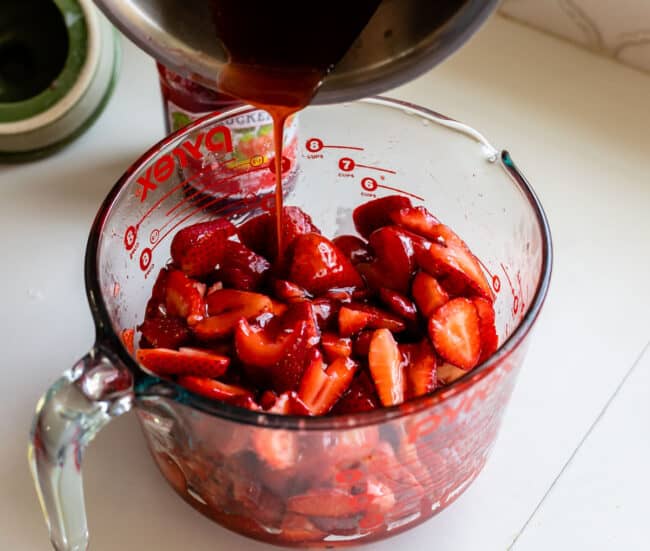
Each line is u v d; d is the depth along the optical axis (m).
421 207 0.72
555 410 0.67
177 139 0.64
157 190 0.66
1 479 0.64
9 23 0.82
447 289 0.67
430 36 0.55
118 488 0.64
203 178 0.69
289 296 0.66
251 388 0.62
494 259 0.68
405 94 0.86
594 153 0.82
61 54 0.82
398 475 0.56
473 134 0.65
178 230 0.70
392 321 0.65
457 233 0.71
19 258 0.75
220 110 0.68
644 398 0.68
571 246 0.76
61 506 0.55
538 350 0.70
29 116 0.79
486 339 0.65
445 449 0.56
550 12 0.90
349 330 0.65
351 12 0.57
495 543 0.62
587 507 0.63
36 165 0.81
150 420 0.56
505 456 0.65
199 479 0.58
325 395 0.61
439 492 0.59
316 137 0.71
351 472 0.55
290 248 0.68
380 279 0.68
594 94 0.87
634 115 0.85
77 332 0.71
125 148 0.83
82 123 0.82
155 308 0.67
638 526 0.62
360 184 0.73
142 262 0.67
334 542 0.59
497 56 0.90
